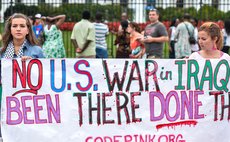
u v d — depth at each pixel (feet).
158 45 40.19
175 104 21.26
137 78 20.98
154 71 21.07
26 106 20.54
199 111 21.44
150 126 21.11
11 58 20.51
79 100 20.76
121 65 20.88
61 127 20.72
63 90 20.67
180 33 51.21
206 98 21.47
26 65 20.47
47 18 44.50
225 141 21.75
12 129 20.52
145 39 39.78
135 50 40.22
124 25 43.70
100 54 47.21
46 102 20.63
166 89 21.18
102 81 20.83
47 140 20.66
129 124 21.06
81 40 43.98
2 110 20.45
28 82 20.49
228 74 21.53
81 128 20.81
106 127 20.90
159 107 21.17
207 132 21.56
